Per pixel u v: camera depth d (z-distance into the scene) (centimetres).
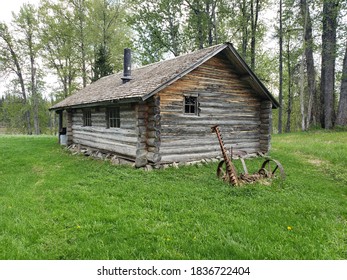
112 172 816
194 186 668
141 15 2520
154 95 849
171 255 343
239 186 656
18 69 3278
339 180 768
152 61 2723
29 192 623
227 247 361
